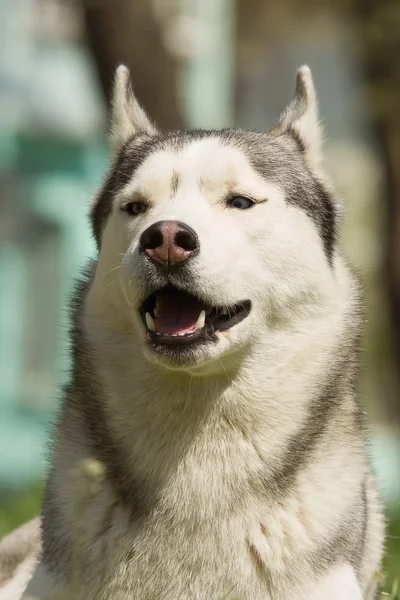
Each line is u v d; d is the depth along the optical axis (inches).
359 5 726.5
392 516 562.6
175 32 824.3
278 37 1116.5
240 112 1085.1
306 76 365.7
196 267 302.8
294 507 317.1
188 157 326.0
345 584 314.7
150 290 305.4
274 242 322.3
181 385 317.1
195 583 315.3
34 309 976.3
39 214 971.9
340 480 324.2
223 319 314.7
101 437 325.4
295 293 326.0
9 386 964.0
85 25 707.4
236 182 322.0
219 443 319.0
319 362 330.0
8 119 976.3
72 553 316.8
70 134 983.0
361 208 1197.1
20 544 374.0
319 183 353.7
